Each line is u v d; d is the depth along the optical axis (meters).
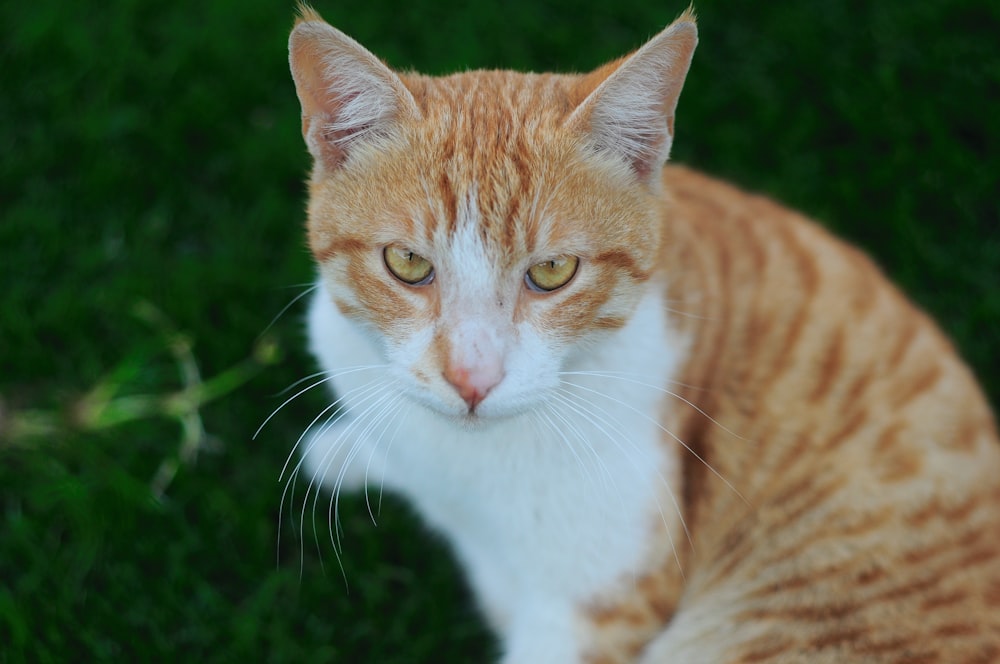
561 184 0.56
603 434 0.59
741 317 0.62
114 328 0.73
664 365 0.60
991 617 0.59
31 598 0.66
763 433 0.62
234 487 0.70
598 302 0.57
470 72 0.60
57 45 0.80
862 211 0.78
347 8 0.83
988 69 0.80
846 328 0.62
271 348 0.73
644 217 0.58
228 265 0.75
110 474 0.69
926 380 0.62
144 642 0.66
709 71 0.82
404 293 0.57
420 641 0.67
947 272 0.76
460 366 0.56
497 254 0.56
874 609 0.60
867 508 0.60
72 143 0.78
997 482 0.61
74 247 0.75
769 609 0.61
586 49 0.82
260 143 0.79
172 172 0.78
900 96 0.80
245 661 0.66
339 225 0.57
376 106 0.56
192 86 0.80
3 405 0.71
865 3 0.83
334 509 0.70
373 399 0.61
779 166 0.79
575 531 0.60
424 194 0.56
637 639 0.62
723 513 0.62
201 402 0.72
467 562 0.68
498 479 0.60
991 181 0.78
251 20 0.82
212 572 0.68
